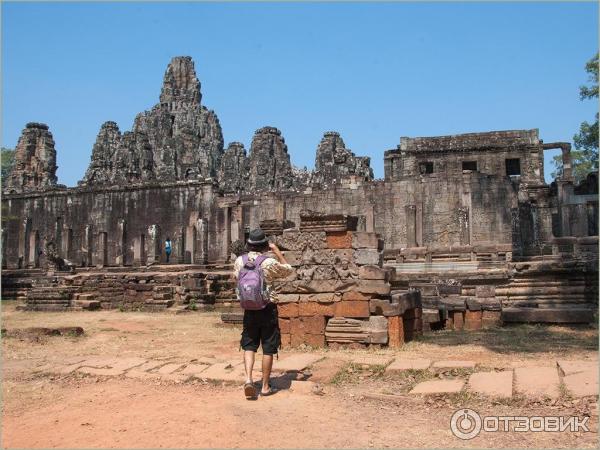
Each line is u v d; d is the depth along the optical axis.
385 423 7.14
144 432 6.91
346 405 7.93
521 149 48.06
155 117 80.81
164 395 8.68
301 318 12.95
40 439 6.86
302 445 6.39
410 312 14.04
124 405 8.20
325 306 12.89
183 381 9.57
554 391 7.79
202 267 38.09
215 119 84.31
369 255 12.79
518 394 7.83
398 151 51.09
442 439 6.55
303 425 7.06
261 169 57.34
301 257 13.09
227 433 6.78
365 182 40.84
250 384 8.12
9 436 7.01
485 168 48.62
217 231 44.62
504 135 48.78
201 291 30.77
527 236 41.19
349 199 41.03
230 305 30.81
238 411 7.62
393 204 39.78
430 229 38.53
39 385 10.04
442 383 8.60
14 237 52.09
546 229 41.91
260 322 8.45
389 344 12.59
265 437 6.65
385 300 12.72
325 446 6.36
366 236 12.85
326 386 9.02
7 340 16.16
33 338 16.42
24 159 58.03
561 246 29.25
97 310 31.20
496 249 30.03
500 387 8.11
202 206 45.53
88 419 7.58
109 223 48.66
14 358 13.04
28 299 31.75
